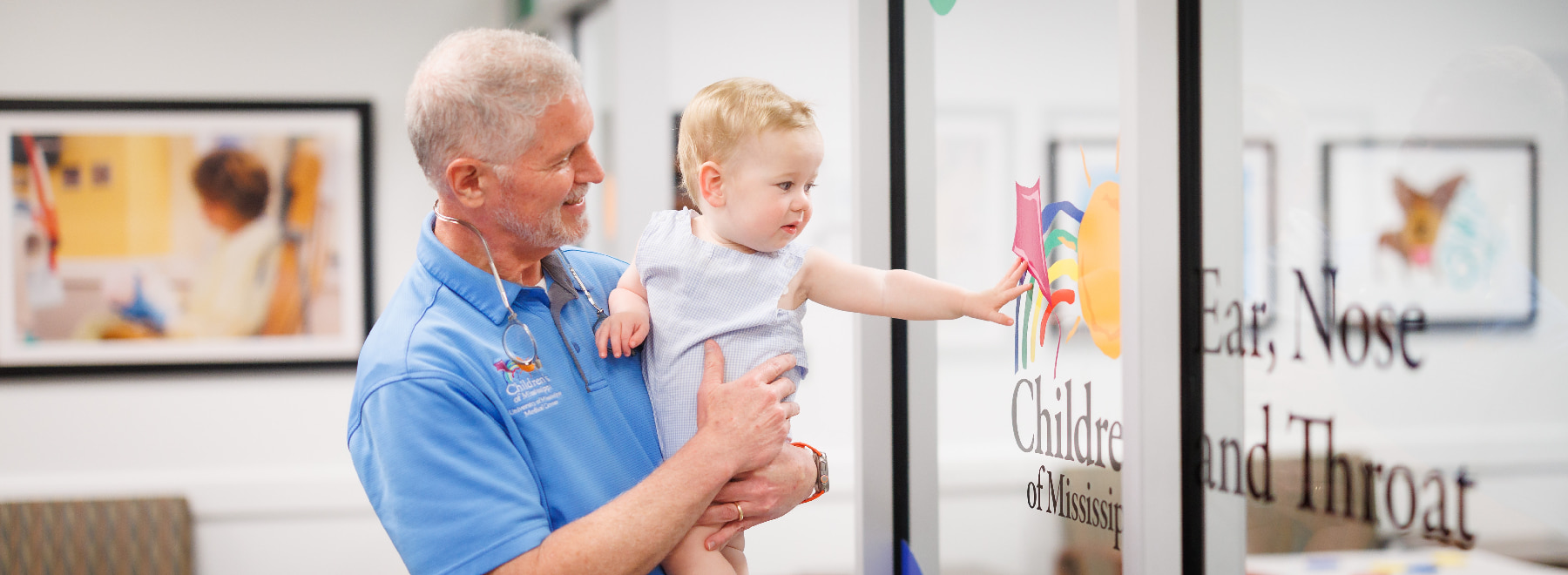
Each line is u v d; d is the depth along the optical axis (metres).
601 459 1.05
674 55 2.84
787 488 1.06
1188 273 0.84
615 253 2.59
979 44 1.20
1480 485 0.70
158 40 2.79
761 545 2.85
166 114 2.77
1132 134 0.83
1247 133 0.81
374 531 2.87
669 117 2.83
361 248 2.88
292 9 2.86
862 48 1.43
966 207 1.25
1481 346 0.70
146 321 2.79
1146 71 0.83
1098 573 0.98
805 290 1.14
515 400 0.99
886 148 1.44
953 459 1.32
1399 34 0.73
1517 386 0.70
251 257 2.83
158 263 2.79
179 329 2.80
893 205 1.44
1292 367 0.78
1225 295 0.82
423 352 0.95
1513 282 0.71
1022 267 1.08
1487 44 0.71
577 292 1.16
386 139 2.91
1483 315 0.70
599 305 1.18
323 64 2.88
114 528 2.68
